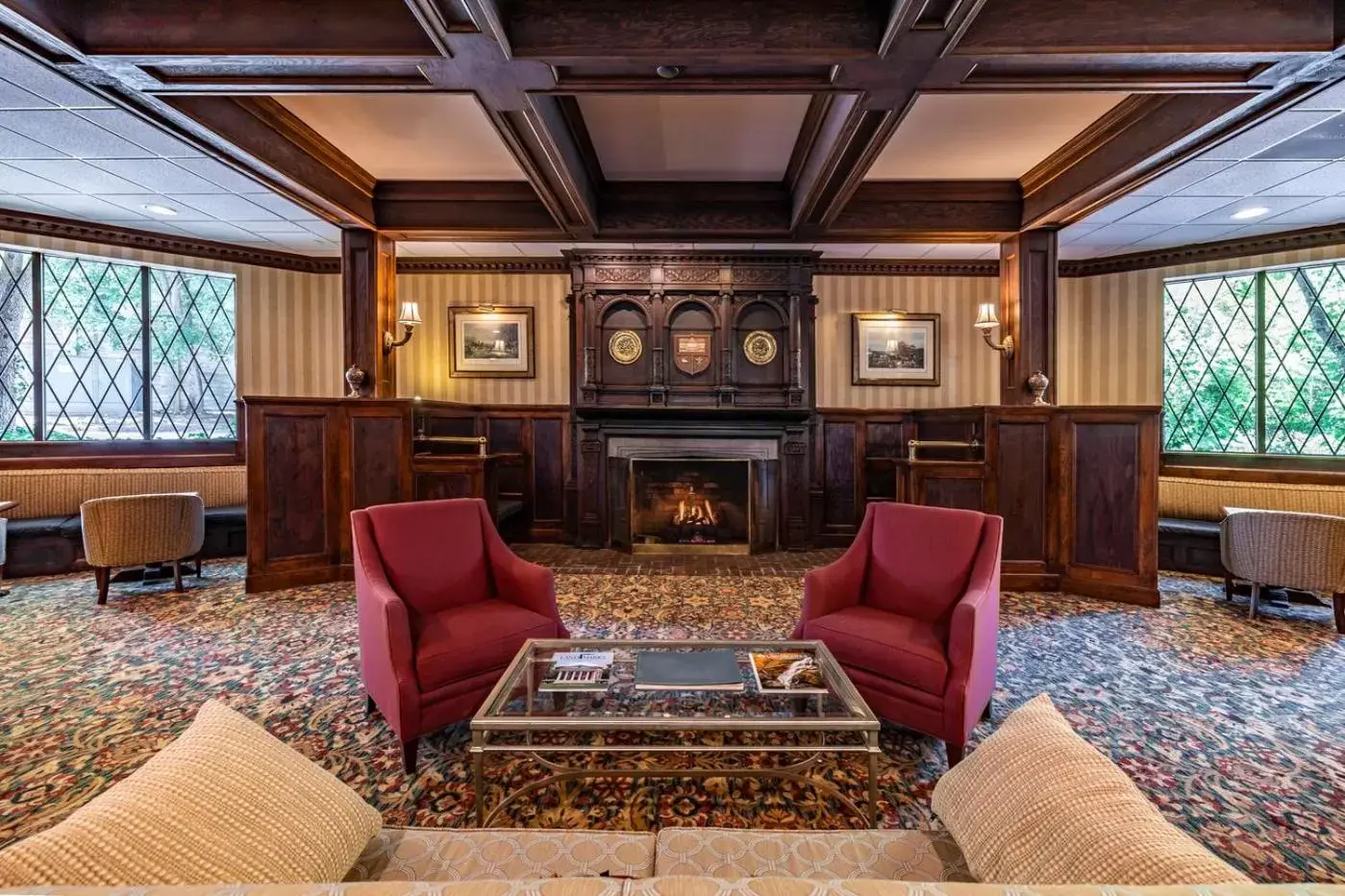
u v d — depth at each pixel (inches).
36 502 174.7
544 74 96.1
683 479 209.5
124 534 143.6
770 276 206.4
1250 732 86.7
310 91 101.1
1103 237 189.5
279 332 212.8
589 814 69.7
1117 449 147.7
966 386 220.4
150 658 112.5
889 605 97.5
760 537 203.5
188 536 155.0
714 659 77.9
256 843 36.8
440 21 82.8
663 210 171.3
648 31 90.4
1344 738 84.8
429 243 199.9
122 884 31.0
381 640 80.7
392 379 178.2
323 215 157.6
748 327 210.1
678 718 62.9
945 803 45.8
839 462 216.4
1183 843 33.8
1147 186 146.6
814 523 215.0
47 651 115.6
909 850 45.4
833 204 150.8
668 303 208.5
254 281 209.3
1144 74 96.5
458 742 84.7
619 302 209.0
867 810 69.8
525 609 95.9
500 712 65.4
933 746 84.0
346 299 168.7
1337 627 126.6
